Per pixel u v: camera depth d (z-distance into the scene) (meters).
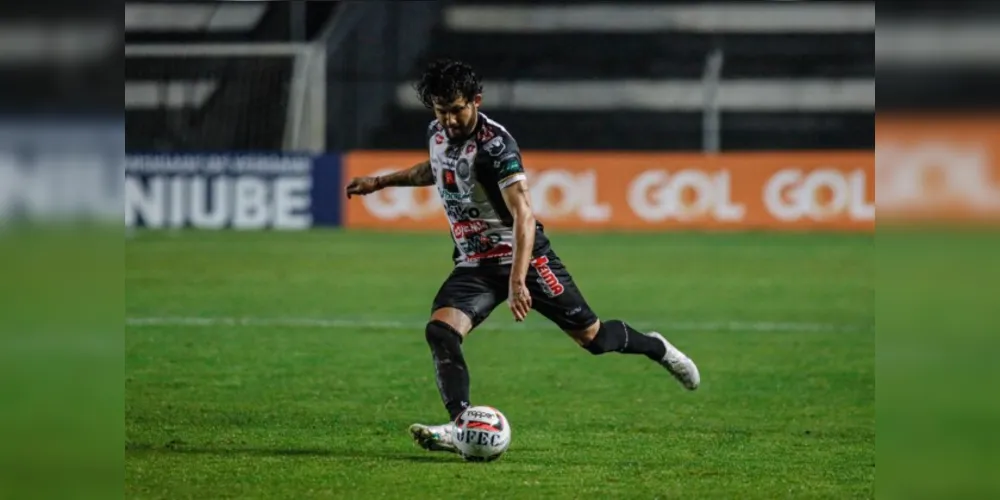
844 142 65.06
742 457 20.20
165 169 53.47
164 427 22.25
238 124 61.41
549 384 26.30
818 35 66.38
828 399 24.97
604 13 67.00
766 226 52.66
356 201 53.44
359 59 62.81
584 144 64.38
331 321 33.84
